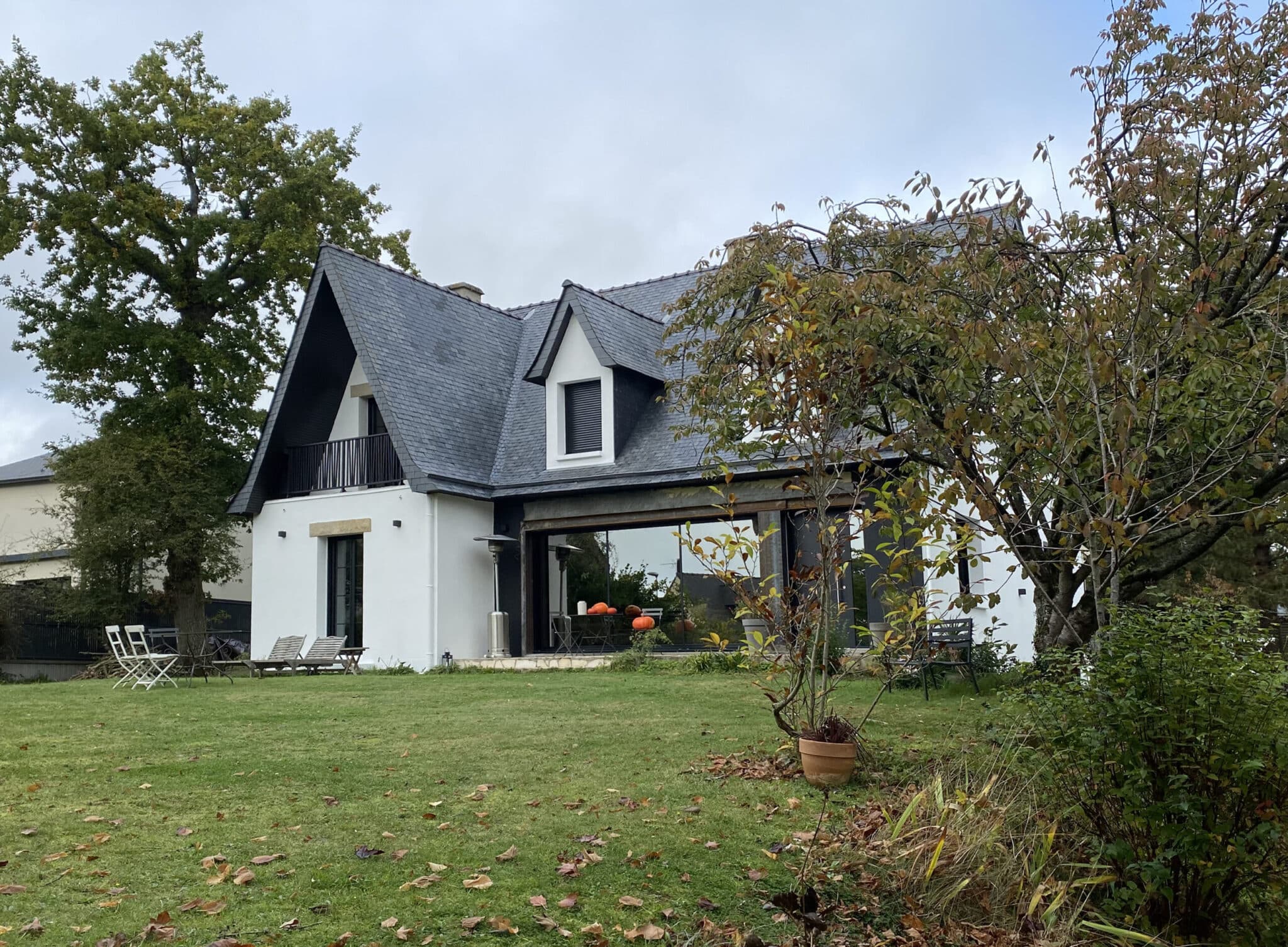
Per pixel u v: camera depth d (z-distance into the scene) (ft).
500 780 23.24
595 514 62.18
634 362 63.82
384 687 47.16
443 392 68.13
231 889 15.64
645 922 15.48
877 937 16.11
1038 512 26.23
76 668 87.97
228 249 89.45
